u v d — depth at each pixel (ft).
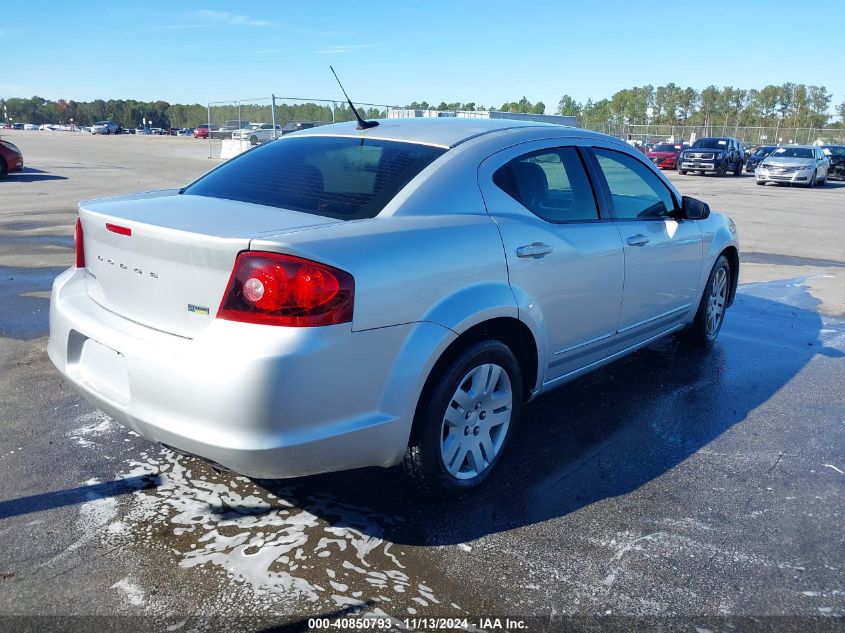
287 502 10.01
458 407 9.90
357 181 10.00
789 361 17.12
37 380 14.43
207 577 8.35
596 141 13.12
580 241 11.66
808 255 33.47
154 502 9.93
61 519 9.45
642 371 16.07
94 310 9.57
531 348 11.10
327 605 7.93
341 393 8.23
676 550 9.20
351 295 8.14
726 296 18.26
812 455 12.12
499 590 8.29
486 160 10.68
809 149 82.64
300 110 79.10
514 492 10.54
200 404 7.89
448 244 9.41
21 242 30.76
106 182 60.95
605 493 10.61
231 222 8.67
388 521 9.63
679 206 15.25
